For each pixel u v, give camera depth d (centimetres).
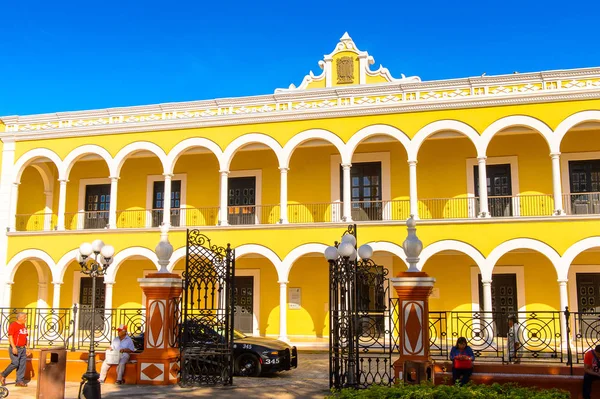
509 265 2294
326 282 2456
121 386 1285
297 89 2411
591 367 1091
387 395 745
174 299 1355
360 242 2206
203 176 2620
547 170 2302
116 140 2491
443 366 1188
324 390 1238
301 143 2330
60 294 2644
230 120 2377
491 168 2370
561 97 2095
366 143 2450
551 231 2052
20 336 1314
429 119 2209
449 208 2359
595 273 2208
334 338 1236
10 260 2494
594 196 2234
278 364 1469
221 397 1161
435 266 2356
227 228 2311
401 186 2409
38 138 2561
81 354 1439
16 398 1179
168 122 2430
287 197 2492
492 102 2148
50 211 2753
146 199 2661
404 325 1179
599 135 2250
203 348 1309
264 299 2492
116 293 2633
